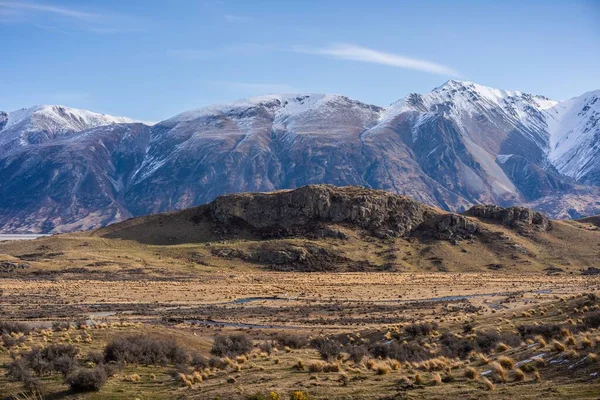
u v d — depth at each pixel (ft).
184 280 629.10
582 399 97.04
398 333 234.79
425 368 141.90
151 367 172.65
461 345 184.24
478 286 569.23
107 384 150.30
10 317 349.41
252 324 335.88
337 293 521.24
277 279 639.76
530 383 112.37
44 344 201.16
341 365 159.53
